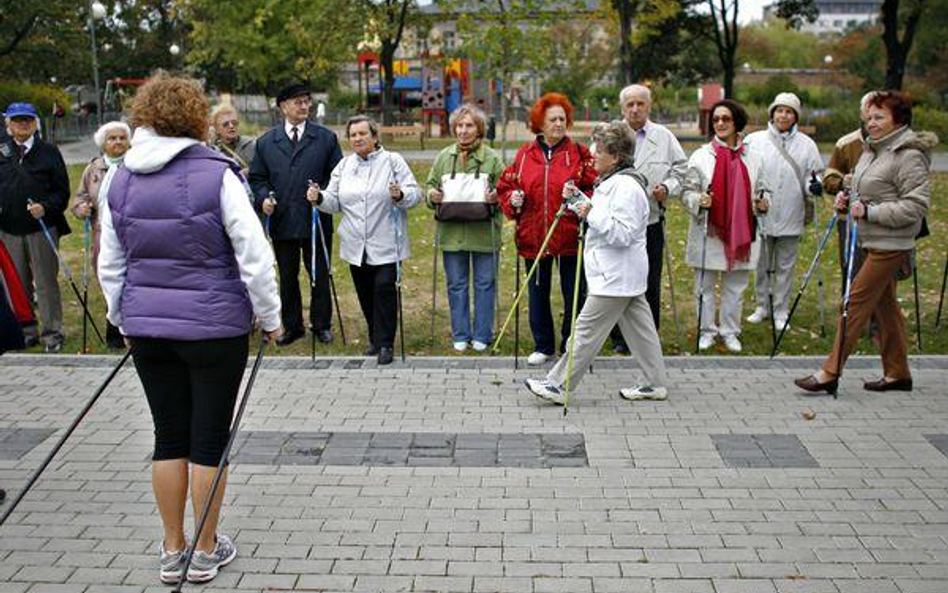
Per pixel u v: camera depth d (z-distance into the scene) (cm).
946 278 815
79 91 4969
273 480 517
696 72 4250
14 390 675
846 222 736
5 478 526
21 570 425
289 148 767
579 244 625
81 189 783
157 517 478
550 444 562
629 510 477
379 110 4053
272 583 412
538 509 479
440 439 571
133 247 388
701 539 446
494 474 521
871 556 429
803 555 430
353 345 782
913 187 604
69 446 572
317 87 4797
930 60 4444
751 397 641
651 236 719
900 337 639
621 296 599
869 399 634
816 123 3678
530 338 793
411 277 1050
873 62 4953
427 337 804
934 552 432
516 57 1755
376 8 3198
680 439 568
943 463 531
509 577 414
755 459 538
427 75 3697
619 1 2923
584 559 429
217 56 4109
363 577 416
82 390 675
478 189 726
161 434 406
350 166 725
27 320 604
